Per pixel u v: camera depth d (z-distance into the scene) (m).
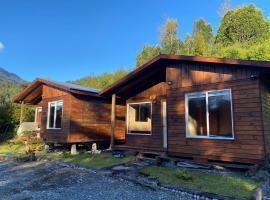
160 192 5.28
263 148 6.17
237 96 6.82
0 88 30.98
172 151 8.12
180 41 38.03
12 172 7.77
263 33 26.98
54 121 12.77
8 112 18.53
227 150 6.82
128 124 10.94
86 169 7.72
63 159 9.71
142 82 10.59
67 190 5.52
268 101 7.41
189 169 7.29
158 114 9.83
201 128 7.50
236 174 6.49
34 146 13.38
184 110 8.01
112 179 6.47
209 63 7.57
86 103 12.51
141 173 6.80
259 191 4.32
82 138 12.05
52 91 13.27
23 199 4.94
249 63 6.33
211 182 5.76
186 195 5.05
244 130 6.56
